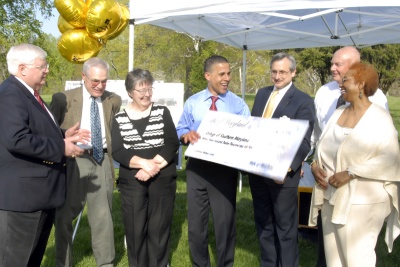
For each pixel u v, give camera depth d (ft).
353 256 9.62
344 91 9.92
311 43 24.79
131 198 11.97
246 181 27.04
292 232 11.97
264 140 10.55
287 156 9.94
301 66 68.90
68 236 12.90
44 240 10.48
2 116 9.17
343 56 12.09
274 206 12.02
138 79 11.68
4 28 63.16
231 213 12.48
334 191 9.90
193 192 12.39
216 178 12.26
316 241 16.49
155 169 11.67
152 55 95.91
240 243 16.38
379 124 9.39
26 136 9.11
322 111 13.46
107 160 13.16
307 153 11.69
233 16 19.43
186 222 18.93
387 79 72.38
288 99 11.94
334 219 9.67
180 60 93.35
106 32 14.97
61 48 15.89
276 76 11.93
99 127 12.86
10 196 9.30
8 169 9.38
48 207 9.79
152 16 14.42
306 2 12.14
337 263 10.25
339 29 22.63
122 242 16.37
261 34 23.43
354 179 9.50
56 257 13.00
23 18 64.69
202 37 22.12
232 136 11.16
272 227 12.63
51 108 12.83
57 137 10.03
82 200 12.73
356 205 9.51
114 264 14.46
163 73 97.86
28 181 9.43
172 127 12.06
